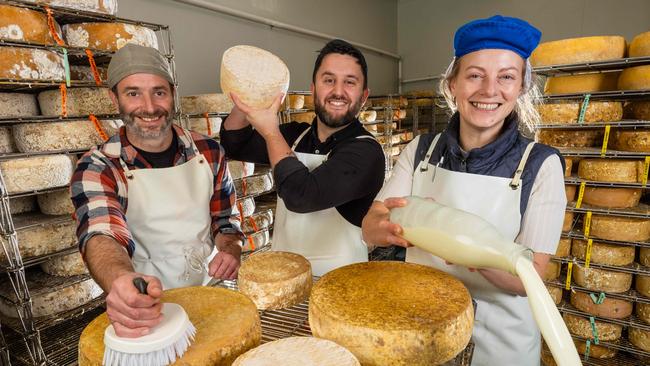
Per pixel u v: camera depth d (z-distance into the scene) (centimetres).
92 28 160
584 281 197
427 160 103
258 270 90
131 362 51
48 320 145
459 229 63
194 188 123
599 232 191
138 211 114
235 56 99
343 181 108
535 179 88
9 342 152
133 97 108
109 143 114
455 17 640
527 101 98
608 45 192
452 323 59
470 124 92
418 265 80
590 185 195
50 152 148
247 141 147
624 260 189
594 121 193
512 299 97
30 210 173
